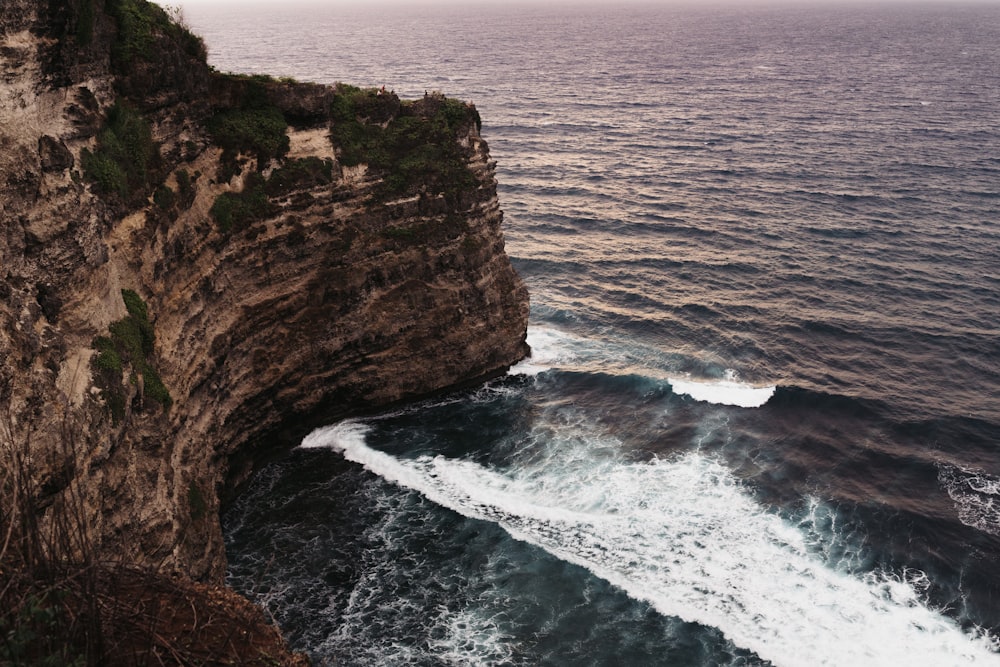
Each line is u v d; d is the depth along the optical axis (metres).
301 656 14.48
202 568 25.91
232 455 32.69
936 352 47.00
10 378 16.56
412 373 39.31
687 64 198.88
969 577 28.73
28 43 19.83
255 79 33.78
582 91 149.88
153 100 27.28
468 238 40.62
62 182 20.11
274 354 34.16
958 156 94.88
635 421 38.56
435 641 25.61
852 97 142.25
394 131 38.66
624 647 25.41
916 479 34.72
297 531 30.69
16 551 11.90
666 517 31.36
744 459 35.56
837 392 41.56
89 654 10.81
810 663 24.78
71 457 17.42
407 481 33.69
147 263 25.45
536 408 39.78
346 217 36.47
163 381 25.36
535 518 31.20
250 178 33.09
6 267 17.89
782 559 29.25
